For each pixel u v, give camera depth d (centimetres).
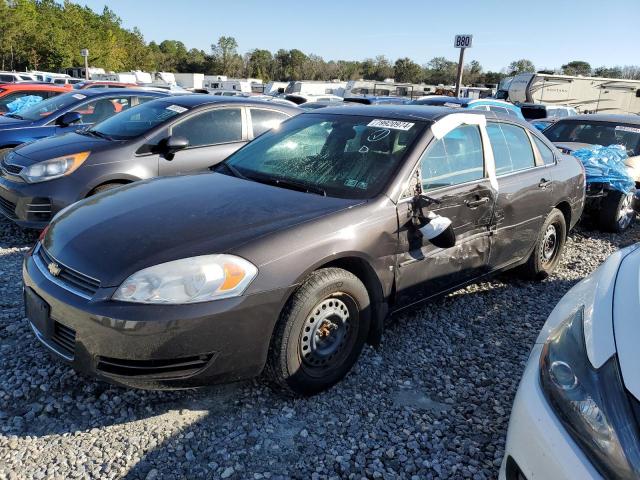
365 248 295
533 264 472
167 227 274
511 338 386
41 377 301
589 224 745
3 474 232
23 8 5800
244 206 297
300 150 374
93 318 241
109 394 290
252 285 253
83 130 623
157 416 275
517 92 2542
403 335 379
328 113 412
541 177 447
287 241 267
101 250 262
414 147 338
